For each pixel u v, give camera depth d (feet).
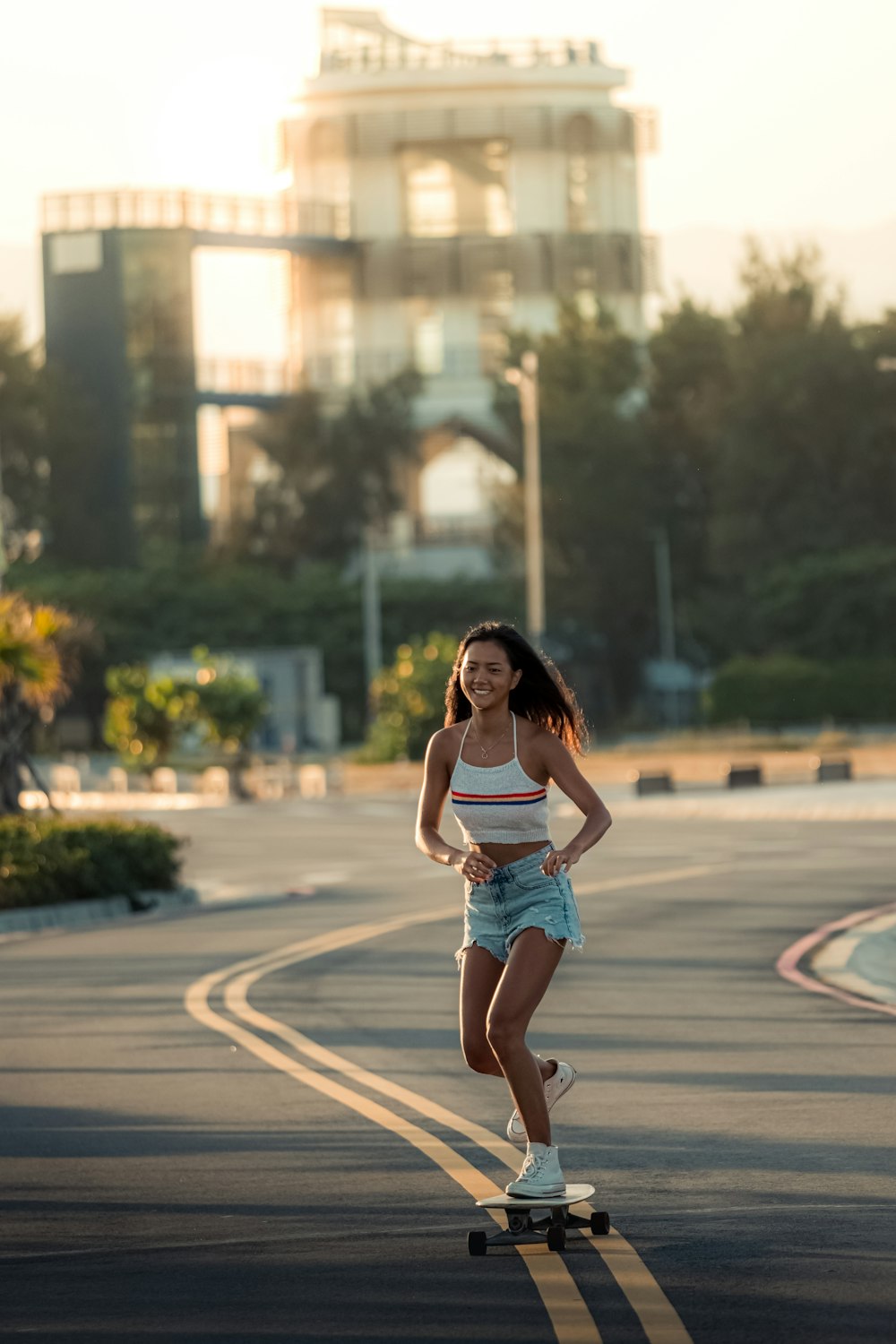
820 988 98.27
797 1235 49.08
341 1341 41.04
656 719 562.66
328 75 590.96
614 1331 41.27
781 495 566.36
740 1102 67.92
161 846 170.50
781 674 480.64
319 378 586.86
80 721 502.38
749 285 588.50
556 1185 48.75
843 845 197.06
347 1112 68.54
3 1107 71.10
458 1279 45.78
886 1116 64.75
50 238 542.57
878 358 569.23
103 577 515.91
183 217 542.16
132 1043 86.58
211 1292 45.34
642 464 564.71
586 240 586.45
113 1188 57.06
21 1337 41.96
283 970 112.68
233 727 352.90
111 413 536.83
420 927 134.51
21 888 156.56
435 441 592.60
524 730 49.37
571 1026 87.10
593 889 157.58
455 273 581.94
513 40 591.78
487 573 573.74
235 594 520.01
